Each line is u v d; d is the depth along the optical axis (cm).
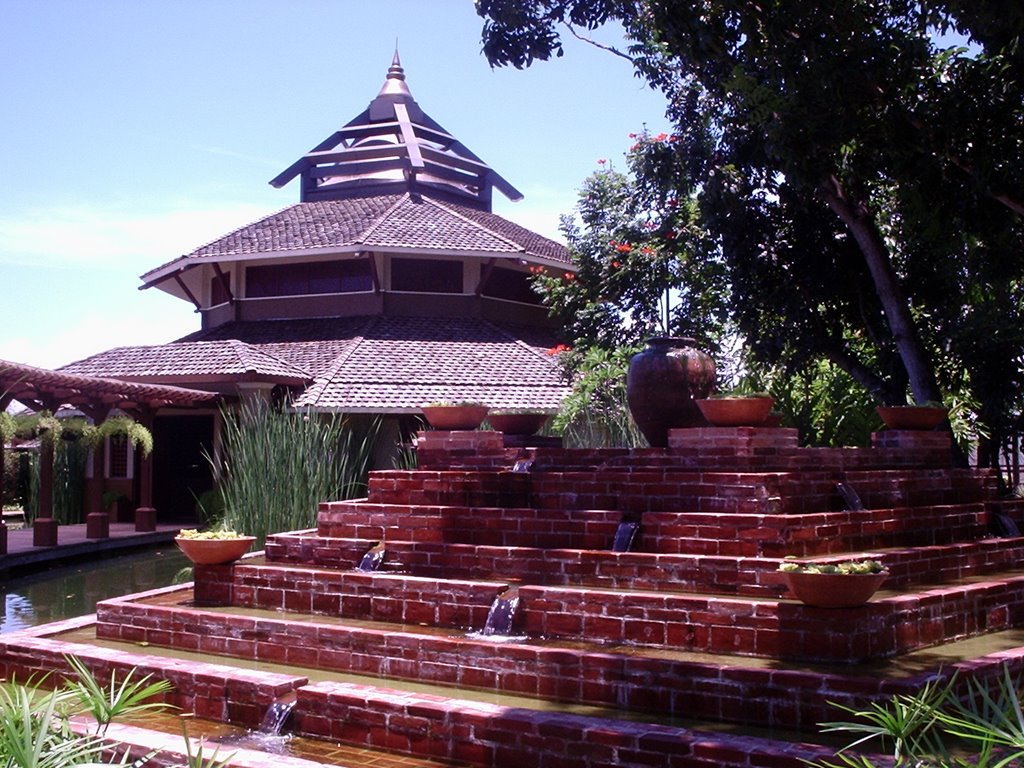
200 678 692
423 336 2442
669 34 1109
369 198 2825
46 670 789
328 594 857
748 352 1723
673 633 687
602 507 898
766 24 1035
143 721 675
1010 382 1389
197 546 914
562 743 552
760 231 1473
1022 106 1084
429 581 802
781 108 1052
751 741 512
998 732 401
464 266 2573
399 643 722
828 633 629
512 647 673
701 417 1035
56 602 1300
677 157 1445
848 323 1550
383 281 2511
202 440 2477
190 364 2191
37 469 2405
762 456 876
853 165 1209
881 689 551
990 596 765
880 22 1063
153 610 865
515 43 1175
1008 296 1424
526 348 2448
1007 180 1083
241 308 2634
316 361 2303
